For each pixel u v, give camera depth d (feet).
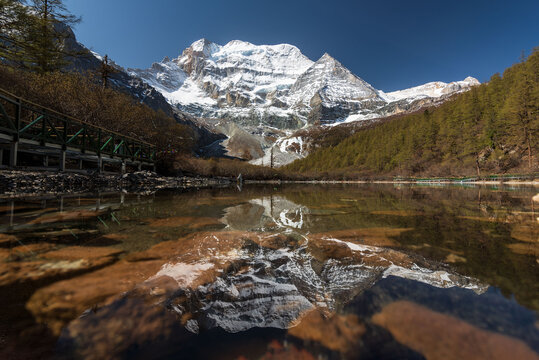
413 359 1.55
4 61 33.24
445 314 2.05
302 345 1.75
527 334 1.74
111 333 1.84
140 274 3.00
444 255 3.81
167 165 51.83
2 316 1.99
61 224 6.12
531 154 74.74
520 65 101.55
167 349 1.71
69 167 28.78
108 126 39.86
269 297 2.48
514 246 4.30
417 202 13.52
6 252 3.78
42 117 18.84
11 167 16.33
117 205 10.23
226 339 1.83
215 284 2.77
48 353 1.62
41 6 34.50
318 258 3.72
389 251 4.07
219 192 22.86
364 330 1.88
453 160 111.65
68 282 2.70
